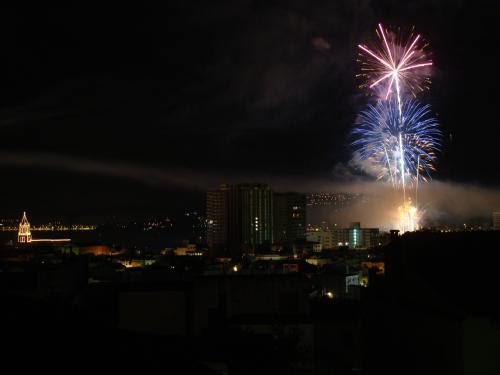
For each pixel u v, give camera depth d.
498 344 21.91
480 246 26.42
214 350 22.66
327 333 34.06
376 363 30.95
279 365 23.73
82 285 46.06
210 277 35.19
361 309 34.34
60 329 17.61
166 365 17.38
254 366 22.56
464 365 21.77
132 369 15.90
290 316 34.78
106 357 16.09
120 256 124.06
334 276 72.56
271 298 35.69
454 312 22.86
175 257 114.69
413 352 26.20
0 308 18.59
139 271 67.69
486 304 22.41
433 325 24.34
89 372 14.62
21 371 13.48
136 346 18.41
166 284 35.03
